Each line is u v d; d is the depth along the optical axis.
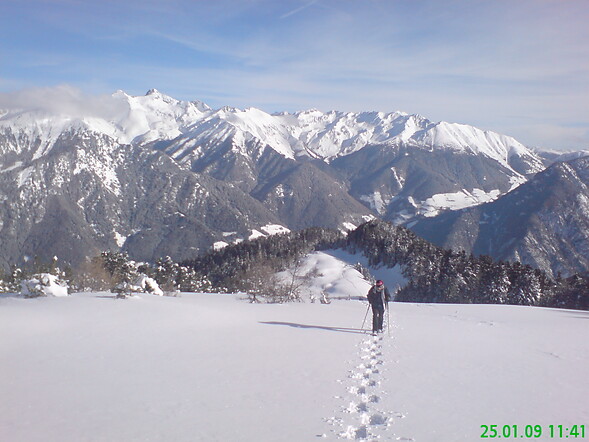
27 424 7.03
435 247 103.50
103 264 39.44
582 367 11.55
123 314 17.16
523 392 9.23
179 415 7.50
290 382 9.45
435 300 75.25
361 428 7.10
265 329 16.14
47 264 28.64
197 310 19.42
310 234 138.75
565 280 80.56
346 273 95.06
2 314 15.58
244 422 7.22
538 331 17.83
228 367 10.59
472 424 7.39
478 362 11.79
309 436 6.71
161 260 63.22
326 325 17.77
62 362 10.69
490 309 27.55
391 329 17.20
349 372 10.34
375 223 122.25
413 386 9.40
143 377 9.66
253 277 35.62
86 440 6.48
